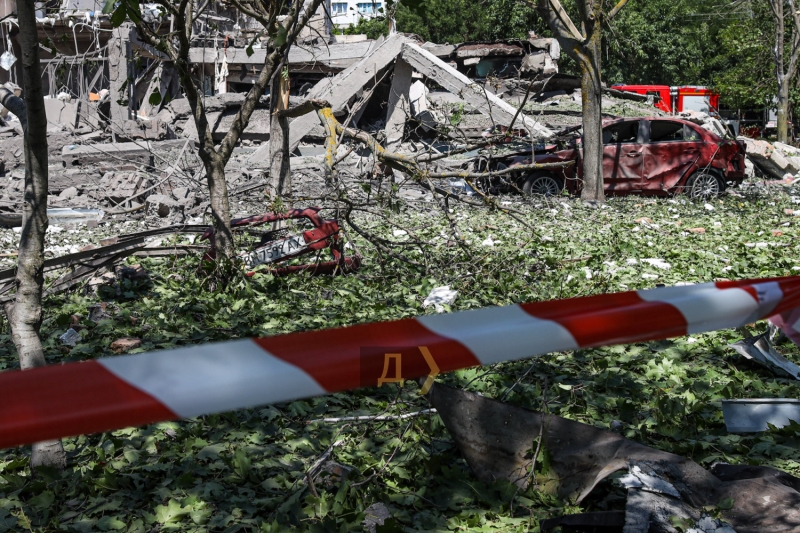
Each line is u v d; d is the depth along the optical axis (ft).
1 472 11.79
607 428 12.96
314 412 14.16
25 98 10.88
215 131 73.77
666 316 5.95
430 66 64.80
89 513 10.43
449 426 10.91
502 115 63.36
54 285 25.25
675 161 55.11
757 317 6.42
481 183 53.57
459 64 93.30
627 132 57.11
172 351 4.52
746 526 8.54
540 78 90.02
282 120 36.81
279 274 26.45
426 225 39.73
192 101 24.35
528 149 55.16
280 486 10.99
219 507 10.47
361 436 12.67
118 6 14.52
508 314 5.55
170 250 30.30
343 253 27.86
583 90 53.01
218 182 24.91
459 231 36.58
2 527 9.98
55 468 11.30
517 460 10.55
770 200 54.90
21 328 11.11
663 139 56.95
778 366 16.37
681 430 12.69
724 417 13.03
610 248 31.96
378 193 28.04
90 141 65.00
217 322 20.62
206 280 25.04
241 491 10.89
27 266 11.09
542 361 16.79
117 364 4.27
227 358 4.54
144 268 28.22
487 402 10.94
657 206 49.83
